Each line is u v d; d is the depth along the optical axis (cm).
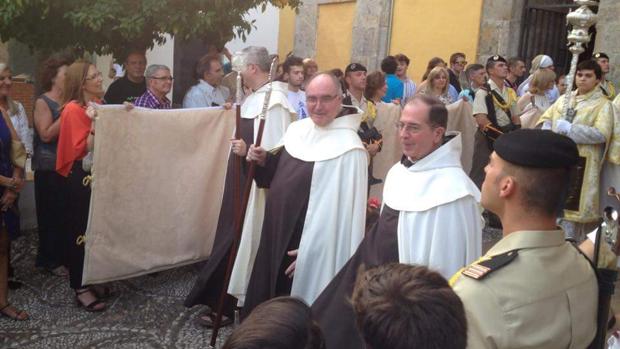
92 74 414
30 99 970
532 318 148
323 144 311
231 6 510
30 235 552
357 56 1086
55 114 448
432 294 122
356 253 262
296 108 543
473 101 696
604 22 745
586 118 457
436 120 250
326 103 308
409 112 252
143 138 429
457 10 919
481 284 151
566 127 451
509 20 848
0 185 379
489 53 874
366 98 612
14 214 395
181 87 1014
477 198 245
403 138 254
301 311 125
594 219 466
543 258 155
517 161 158
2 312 391
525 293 150
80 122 405
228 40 546
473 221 242
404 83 784
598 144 459
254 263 333
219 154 476
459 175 246
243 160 354
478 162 649
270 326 120
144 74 525
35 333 375
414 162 259
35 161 450
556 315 152
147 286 459
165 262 459
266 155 336
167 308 423
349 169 304
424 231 241
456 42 922
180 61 1009
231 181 397
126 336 379
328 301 254
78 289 415
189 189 463
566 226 487
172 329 392
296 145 321
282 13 1256
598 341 164
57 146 439
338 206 302
